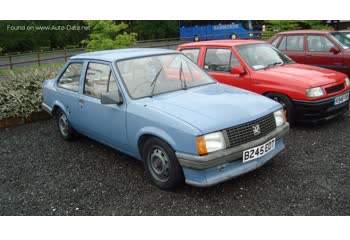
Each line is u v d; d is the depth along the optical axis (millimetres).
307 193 3551
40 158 5082
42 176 4441
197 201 3539
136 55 4465
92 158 4930
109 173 4363
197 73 4707
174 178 3564
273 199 3482
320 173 3979
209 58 6629
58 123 5828
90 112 4629
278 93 5625
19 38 42062
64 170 4570
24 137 6203
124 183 4043
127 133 4027
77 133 5605
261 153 3598
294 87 5422
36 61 21391
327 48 8219
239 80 6105
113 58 4348
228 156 3318
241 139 3451
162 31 44594
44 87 5988
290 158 4461
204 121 3326
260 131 3617
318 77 5609
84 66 4848
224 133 3354
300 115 5500
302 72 5844
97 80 4500
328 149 4688
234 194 3625
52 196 3873
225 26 26781
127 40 13656
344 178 3816
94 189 3959
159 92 4129
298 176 3934
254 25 25719
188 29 28875
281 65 6344
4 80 7699
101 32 13750
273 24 16641
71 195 3859
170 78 4363
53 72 8195
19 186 4199
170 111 3572
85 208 3562
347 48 8008
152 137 3701
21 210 3613
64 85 5371
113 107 4141
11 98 7125
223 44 6457
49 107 5871
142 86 4117
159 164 3725
